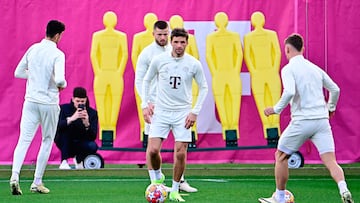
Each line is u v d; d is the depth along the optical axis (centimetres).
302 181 4184
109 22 4412
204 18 4419
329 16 4450
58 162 4453
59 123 4312
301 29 4444
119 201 3209
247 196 3431
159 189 3014
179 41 3097
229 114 4450
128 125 4450
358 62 4447
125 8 4416
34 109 3434
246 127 4456
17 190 3428
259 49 4434
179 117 3148
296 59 2869
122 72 4428
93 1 4416
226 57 4434
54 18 4409
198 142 4450
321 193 3588
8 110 4394
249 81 4447
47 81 3434
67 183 4059
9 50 4394
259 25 4434
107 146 4438
